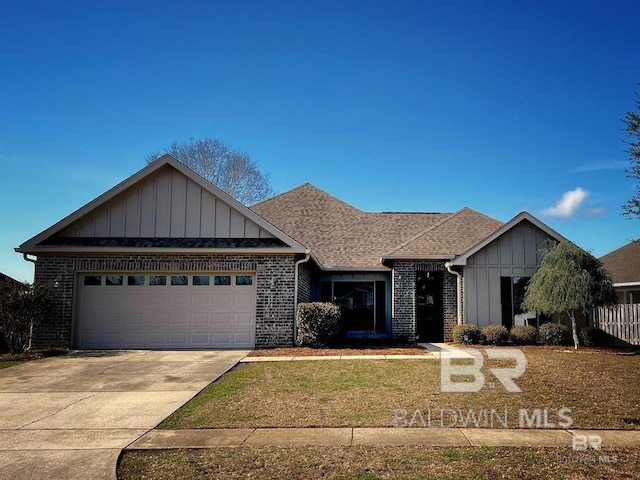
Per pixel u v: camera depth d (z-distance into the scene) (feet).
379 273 63.98
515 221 55.67
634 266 65.92
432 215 76.38
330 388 30.42
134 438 21.13
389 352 45.91
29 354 44.98
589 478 15.93
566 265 49.06
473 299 55.67
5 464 18.19
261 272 49.88
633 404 25.81
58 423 23.77
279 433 21.36
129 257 49.88
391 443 19.69
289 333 49.47
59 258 49.88
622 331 54.29
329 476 16.29
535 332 53.21
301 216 73.67
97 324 49.70
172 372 36.63
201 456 18.63
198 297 49.98
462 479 15.90
